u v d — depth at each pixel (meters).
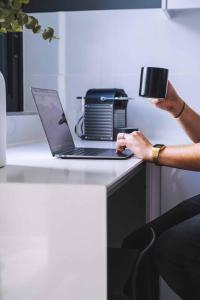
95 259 1.07
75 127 2.46
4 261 1.12
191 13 2.32
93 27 2.46
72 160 1.55
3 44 2.43
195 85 2.35
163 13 2.36
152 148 1.50
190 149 1.44
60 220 1.08
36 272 1.10
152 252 1.45
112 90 2.28
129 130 2.21
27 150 1.90
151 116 2.41
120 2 2.45
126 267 1.32
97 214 1.06
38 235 1.09
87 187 1.06
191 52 2.34
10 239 1.11
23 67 2.56
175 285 1.40
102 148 1.88
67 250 1.08
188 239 1.37
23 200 1.09
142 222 1.95
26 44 2.55
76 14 2.47
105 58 2.45
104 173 1.25
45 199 1.08
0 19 1.22
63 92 2.51
